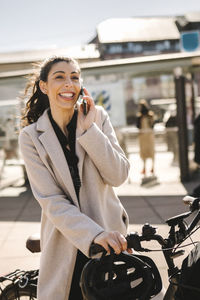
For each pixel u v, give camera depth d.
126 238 1.49
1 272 4.02
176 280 1.61
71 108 1.93
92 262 1.47
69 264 1.85
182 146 8.48
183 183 8.38
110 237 1.52
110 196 1.99
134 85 10.97
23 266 4.17
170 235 1.72
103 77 9.09
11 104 9.70
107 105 9.79
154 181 8.74
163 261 3.77
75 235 1.69
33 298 2.28
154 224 5.28
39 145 1.88
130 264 1.52
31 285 2.27
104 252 1.50
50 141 1.88
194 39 8.45
